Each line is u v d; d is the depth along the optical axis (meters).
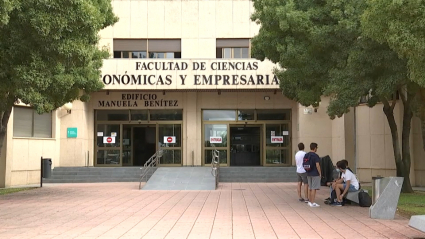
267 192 17.94
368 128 23.17
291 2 13.85
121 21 26.41
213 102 26.97
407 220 10.98
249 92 26.94
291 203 14.35
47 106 14.38
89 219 11.21
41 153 24.08
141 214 12.01
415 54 9.74
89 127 26.80
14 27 12.20
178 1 26.45
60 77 14.49
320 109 26.03
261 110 27.14
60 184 22.61
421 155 21.30
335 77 12.88
